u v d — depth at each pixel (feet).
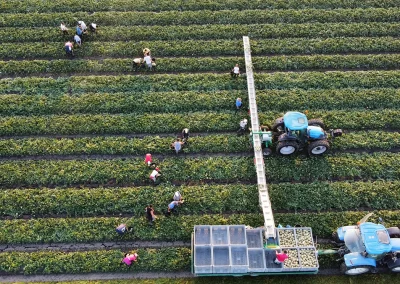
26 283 66.54
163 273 68.13
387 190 75.20
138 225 71.82
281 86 89.45
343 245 67.72
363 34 98.27
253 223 71.87
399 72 91.25
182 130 83.20
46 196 75.05
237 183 77.56
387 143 81.15
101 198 74.69
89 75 92.32
